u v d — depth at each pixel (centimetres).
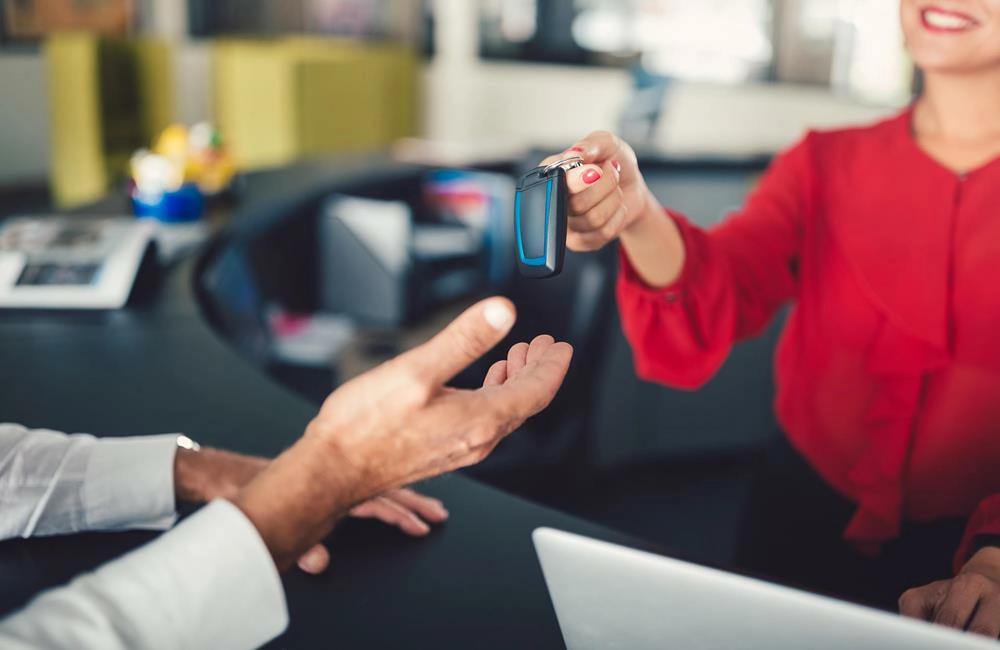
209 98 737
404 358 57
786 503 132
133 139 517
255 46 674
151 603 53
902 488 116
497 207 452
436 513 95
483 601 82
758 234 125
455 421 57
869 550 120
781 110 509
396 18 757
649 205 109
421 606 81
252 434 113
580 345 188
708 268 117
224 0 759
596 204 90
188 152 245
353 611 80
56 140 499
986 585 80
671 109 566
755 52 533
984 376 110
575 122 655
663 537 258
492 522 95
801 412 127
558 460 174
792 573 132
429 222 460
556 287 194
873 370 117
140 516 89
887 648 52
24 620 51
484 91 712
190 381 130
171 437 93
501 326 55
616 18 621
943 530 115
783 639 56
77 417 116
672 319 120
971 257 110
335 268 413
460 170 385
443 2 725
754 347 286
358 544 90
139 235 174
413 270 417
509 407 58
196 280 183
